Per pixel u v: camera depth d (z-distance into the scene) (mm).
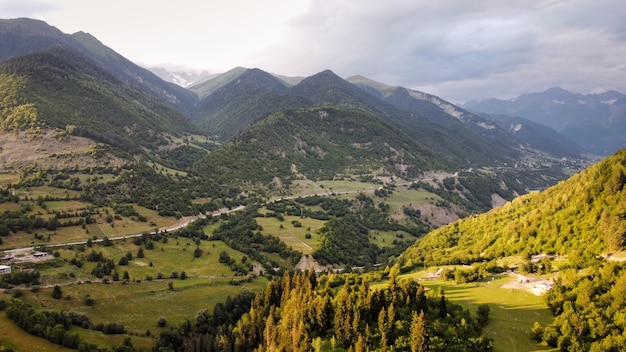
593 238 123250
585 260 116000
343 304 101000
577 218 135500
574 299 98625
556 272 120250
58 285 156875
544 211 153500
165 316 154125
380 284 134500
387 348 87250
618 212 119562
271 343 114438
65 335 120562
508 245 153625
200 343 133000
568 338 86000
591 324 86938
